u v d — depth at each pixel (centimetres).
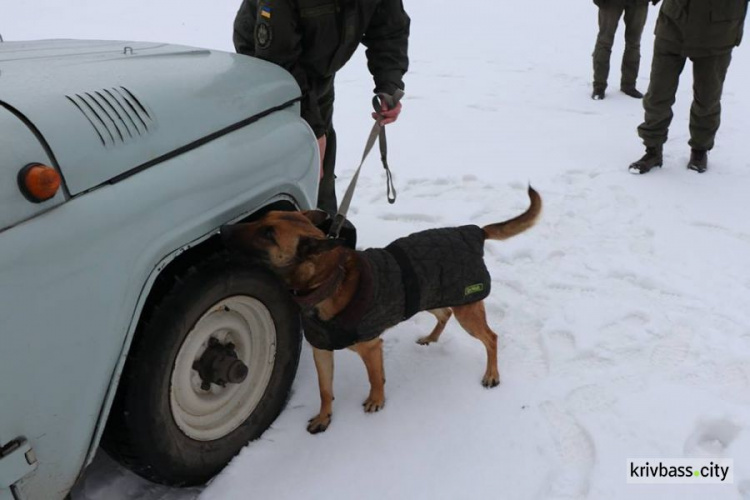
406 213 449
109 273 178
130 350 202
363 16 307
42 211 163
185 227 203
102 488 242
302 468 249
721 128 594
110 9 1280
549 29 1098
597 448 251
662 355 304
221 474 246
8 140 160
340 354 318
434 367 304
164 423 214
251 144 234
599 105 681
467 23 1154
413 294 257
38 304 161
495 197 471
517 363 305
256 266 240
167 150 203
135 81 210
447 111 668
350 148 572
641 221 425
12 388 159
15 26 1133
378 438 263
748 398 274
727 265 370
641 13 668
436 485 241
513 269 379
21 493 168
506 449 255
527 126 618
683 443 252
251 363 255
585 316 331
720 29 441
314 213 253
